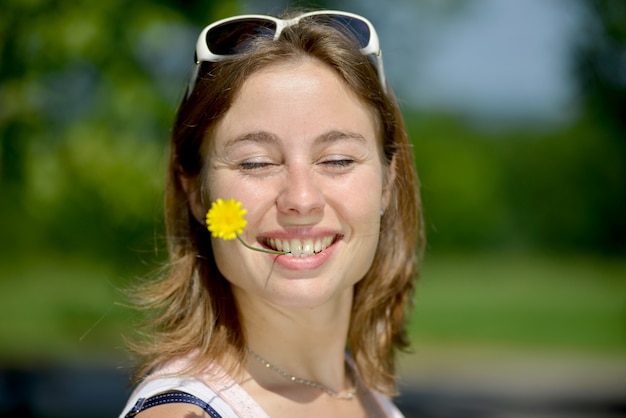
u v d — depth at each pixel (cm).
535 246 3716
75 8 525
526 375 1363
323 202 199
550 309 2164
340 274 204
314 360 221
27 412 1055
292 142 197
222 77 200
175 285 218
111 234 727
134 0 541
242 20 205
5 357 1421
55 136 564
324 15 211
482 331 1792
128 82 553
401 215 245
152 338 213
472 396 1208
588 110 822
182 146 216
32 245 2717
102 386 1231
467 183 3700
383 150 224
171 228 224
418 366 1415
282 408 214
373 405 247
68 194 610
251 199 198
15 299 2212
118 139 567
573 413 1135
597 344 1659
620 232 3475
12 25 519
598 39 701
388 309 251
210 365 204
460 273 3219
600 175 1572
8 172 577
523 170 3697
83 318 1638
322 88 200
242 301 214
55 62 532
